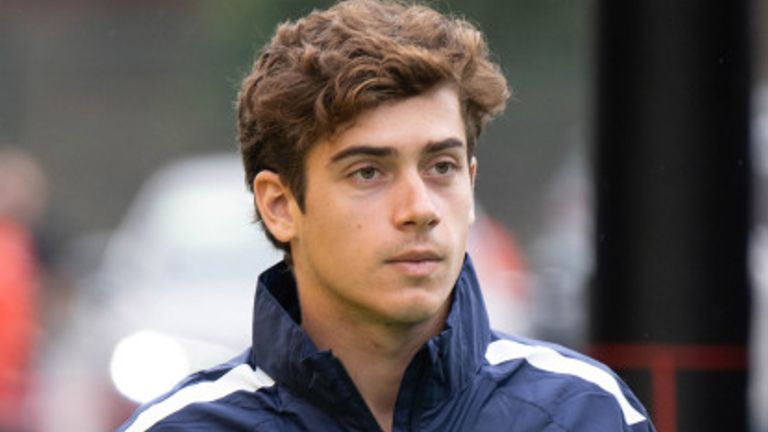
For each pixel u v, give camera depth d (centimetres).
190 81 4284
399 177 530
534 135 3647
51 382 1742
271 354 557
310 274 554
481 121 564
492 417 558
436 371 547
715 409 907
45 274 1981
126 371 1705
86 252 3153
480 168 3725
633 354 907
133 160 4428
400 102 530
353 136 529
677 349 904
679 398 903
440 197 533
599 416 564
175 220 2208
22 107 4403
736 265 908
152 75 4428
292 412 552
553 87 3456
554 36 3338
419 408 550
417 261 526
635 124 904
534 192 3712
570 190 2478
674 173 900
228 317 1845
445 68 531
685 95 898
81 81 4434
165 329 1812
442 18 564
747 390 913
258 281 567
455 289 555
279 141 551
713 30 897
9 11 4394
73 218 4422
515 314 1928
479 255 2081
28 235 1934
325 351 539
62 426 1717
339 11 559
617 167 909
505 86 572
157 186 2747
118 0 4431
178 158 4375
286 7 1948
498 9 3222
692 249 901
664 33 898
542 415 560
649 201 904
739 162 905
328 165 535
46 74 4412
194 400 562
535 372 570
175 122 4378
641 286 907
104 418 1697
